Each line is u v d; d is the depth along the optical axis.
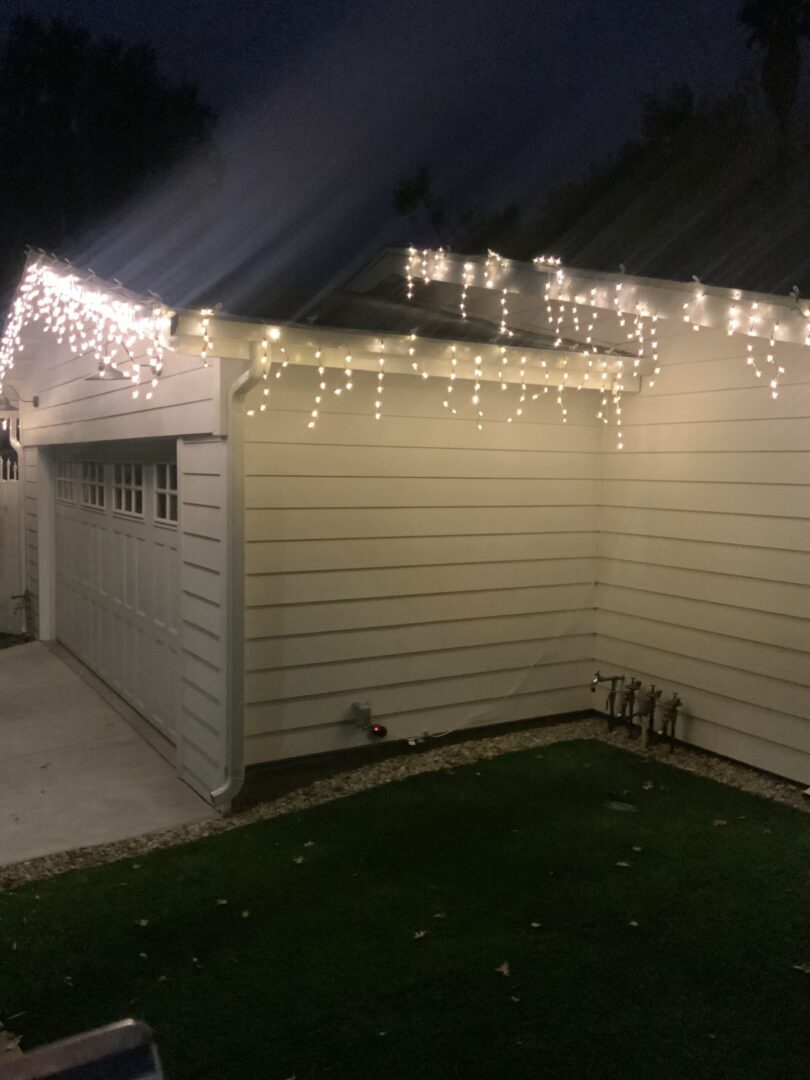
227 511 5.39
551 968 3.80
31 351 10.45
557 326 7.01
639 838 5.14
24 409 11.37
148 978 3.75
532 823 5.36
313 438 5.95
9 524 12.03
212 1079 3.13
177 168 20.73
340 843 5.10
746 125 15.69
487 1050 3.28
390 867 4.78
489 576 6.87
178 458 6.11
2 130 19.50
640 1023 3.43
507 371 6.25
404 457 6.37
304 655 6.05
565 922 4.19
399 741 6.57
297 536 5.94
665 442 6.80
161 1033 3.38
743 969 3.79
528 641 7.15
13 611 12.02
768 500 6.05
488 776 6.17
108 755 6.68
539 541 7.11
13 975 3.79
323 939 4.05
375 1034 3.37
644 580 7.04
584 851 4.97
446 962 3.85
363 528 6.22
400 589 6.44
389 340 5.53
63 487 10.23
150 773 6.32
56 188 19.77
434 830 5.27
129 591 7.73
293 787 6.00
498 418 6.79
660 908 4.32
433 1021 3.44
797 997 3.59
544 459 7.07
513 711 7.14
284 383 5.79
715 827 5.30
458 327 6.29
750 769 6.29
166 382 6.17
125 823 5.45
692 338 6.53
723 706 6.46
